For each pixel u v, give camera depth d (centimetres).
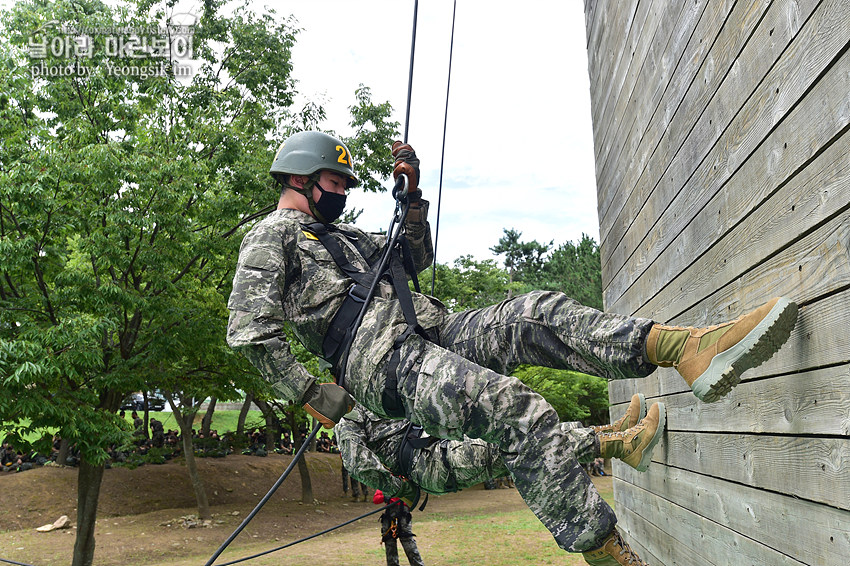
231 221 1170
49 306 945
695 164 313
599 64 625
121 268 1016
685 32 322
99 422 970
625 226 519
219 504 1952
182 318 1066
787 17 203
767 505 238
